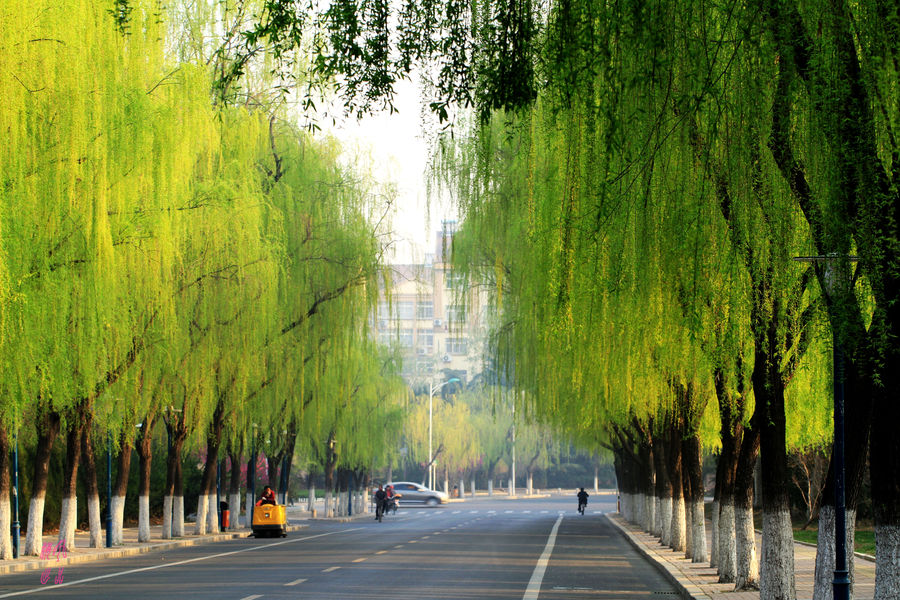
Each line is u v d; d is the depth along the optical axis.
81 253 41.66
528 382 64.19
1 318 35.94
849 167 17.48
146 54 43.84
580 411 58.50
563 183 27.55
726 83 20.41
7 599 32.94
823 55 17.55
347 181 71.56
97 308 42.75
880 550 18.92
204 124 47.44
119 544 64.56
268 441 91.25
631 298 27.89
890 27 16.38
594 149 24.56
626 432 81.44
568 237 25.70
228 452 88.19
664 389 40.34
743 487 36.38
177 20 53.91
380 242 73.19
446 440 185.88
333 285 69.62
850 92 17.30
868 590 38.06
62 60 37.94
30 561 48.97
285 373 70.12
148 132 42.97
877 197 17.34
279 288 64.62
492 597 33.53
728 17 19.36
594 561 52.50
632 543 69.31
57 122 38.59
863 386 24.80
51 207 38.91
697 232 22.89
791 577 29.70
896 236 17.45
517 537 74.44
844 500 25.05
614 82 21.28
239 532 80.62
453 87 20.84
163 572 43.97
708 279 24.03
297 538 74.19
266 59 56.34
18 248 37.09
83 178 40.66
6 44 35.16
